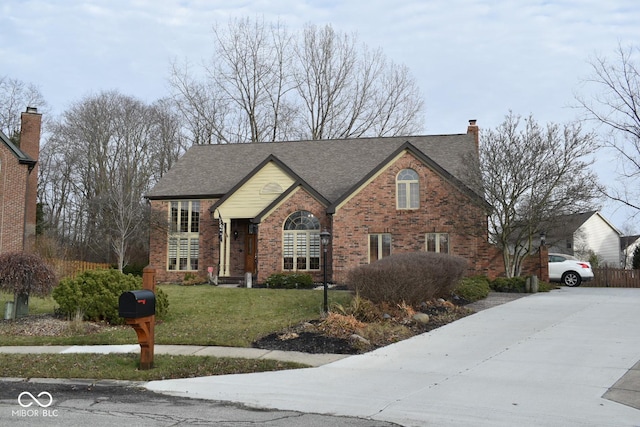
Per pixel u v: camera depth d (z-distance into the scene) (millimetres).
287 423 6973
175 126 52375
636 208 20484
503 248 24047
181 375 9734
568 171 22984
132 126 51375
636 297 20312
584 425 6816
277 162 28422
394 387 8781
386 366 10273
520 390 8461
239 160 32312
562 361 10227
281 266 26734
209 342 12359
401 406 7742
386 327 13391
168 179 31828
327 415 7363
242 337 12812
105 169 51000
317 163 30484
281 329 13531
